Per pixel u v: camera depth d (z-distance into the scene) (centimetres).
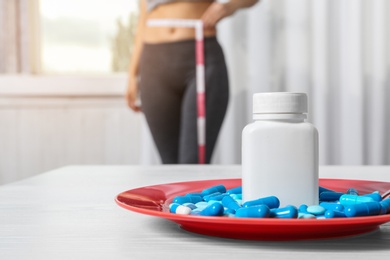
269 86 216
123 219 54
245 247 41
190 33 205
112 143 238
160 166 122
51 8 253
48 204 65
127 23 254
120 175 102
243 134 51
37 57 250
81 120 238
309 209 45
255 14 213
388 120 224
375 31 216
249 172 50
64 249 41
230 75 216
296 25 214
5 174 240
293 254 38
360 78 215
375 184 68
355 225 40
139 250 40
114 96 237
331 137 223
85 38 255
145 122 214
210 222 40
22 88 235
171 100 209
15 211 60
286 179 49
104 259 37
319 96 214
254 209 42
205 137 208
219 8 206
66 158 239
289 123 50
